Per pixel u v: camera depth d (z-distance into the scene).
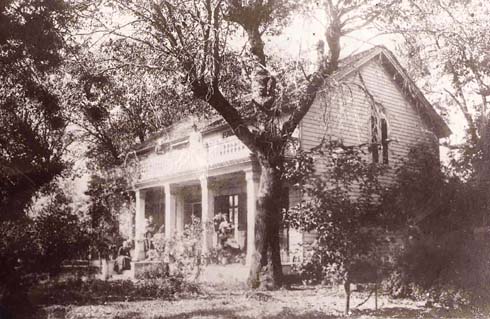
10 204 8.09
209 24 10.01
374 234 7.40
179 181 13.77
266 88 10.73
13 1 8.05
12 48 8.10
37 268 8.09
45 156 8.62
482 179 8.26
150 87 11.72
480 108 10.97
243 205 13.94
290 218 7.51
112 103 11.30
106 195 10.88
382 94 13.52
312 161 7.73
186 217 14.62
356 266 7.45
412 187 7.87
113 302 8.74
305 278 8.41
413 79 13.22
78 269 9.28
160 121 12.81
